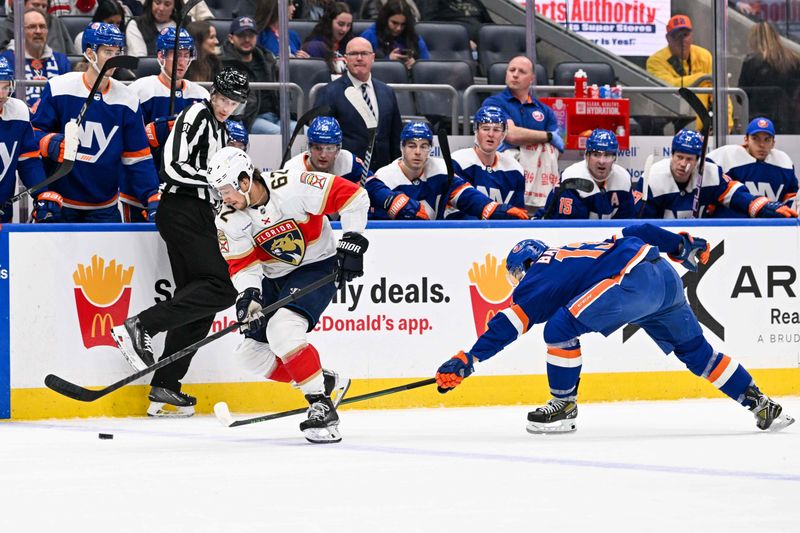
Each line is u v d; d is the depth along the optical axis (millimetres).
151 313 10781
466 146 14992
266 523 6414
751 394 10586
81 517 6641
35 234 11773
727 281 13102
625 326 12883
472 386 12633
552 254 10258
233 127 12680
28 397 11773
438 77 15539
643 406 12508
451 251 12562
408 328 12477
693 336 10586
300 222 9906
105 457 9062
